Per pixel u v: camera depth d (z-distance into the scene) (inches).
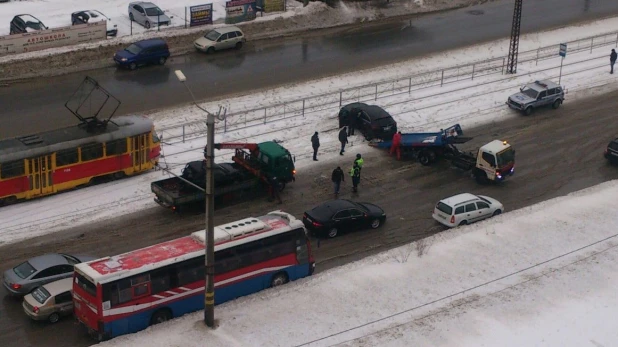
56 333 1189.1
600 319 1282.0
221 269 1242.6
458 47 2522.1
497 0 3026.6
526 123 2021.4
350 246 1470.2
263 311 1236.5
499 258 1428.4
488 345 1197.7
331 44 2517.2
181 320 1199.6
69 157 1588.3
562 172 1790.1
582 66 2386.8
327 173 1739.7
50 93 2065.7
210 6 2522.1
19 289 1237.1
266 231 1285.7
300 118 1982.0
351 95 2121.1
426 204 1632.6
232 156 1748.3
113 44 2333.9
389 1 2866.6
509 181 1742.1
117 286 1138.7
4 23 2433.6
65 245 1430.9
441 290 1326.3
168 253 1208.2
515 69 2313.0
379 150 1855.3
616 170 1804.9
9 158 1512.1
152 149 1694.1
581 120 2044.8
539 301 1316.4
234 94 2101.4
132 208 1567.4
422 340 1197.1
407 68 2333.9
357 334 1200.8
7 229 1469.0
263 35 2551.7
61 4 2623.0
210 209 1109.1
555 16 2861.7
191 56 2363.4
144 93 2087.8
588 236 1518.2
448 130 1768.0
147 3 2504.9
